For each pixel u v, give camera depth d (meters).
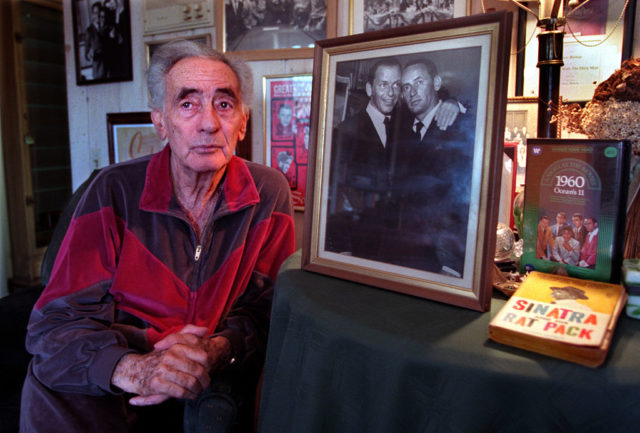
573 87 1.24
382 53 0.82
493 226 0.71
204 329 1.01
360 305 0.76
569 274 0.79
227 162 1.09
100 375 0.92
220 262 1.13
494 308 0.75
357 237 0.86
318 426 0.71
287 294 0.83
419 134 0.79
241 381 1.08
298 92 1.66
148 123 1.95
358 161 0.86
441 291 0.76
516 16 1.26
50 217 2.93
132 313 1.07
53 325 1.01
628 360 0.59
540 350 0.60
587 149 0.76
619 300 0.68
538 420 0.57
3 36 2.56
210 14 1.78
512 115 1.14
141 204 1.08
